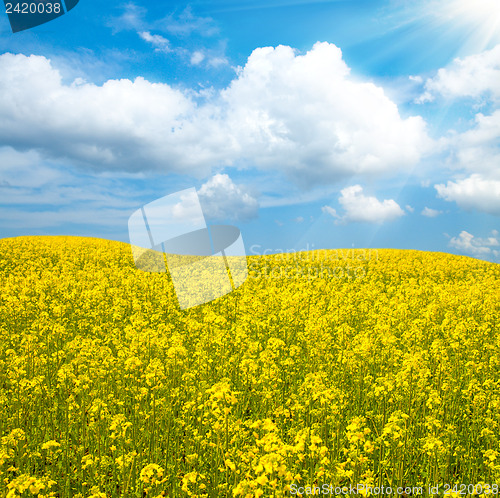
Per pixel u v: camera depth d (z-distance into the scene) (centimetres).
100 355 923
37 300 1600
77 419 708
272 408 760
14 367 812
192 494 532
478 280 2647
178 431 713
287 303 1526
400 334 1291
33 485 462
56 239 4697
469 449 693
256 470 440
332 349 1109
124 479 567
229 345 1138
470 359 1044
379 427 725
